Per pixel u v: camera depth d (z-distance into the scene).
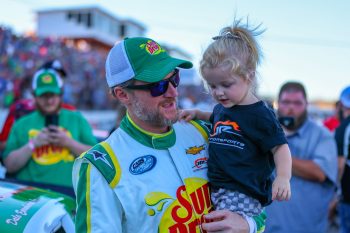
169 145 1.43
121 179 1.30
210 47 1.52
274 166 1.57
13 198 1.84
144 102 1.37
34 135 2.86
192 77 10.08
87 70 8.24
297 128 2.87
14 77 6.00
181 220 1.32
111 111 7.81
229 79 1.46
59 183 2.75
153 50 1.41
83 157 1.34
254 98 1.55
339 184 3.49
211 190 1.47
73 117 3.05
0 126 4.14
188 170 1.43
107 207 1.26
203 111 1.74
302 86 2.88
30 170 2.76
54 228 1.75
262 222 1.52
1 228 1.62
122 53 1.39
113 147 1.37
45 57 6.90
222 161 1.44
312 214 2.70
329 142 2.79
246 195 1.42
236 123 1.49
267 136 1.46
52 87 2.84
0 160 3.15
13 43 6.26
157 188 1.32
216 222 1.34
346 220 3.47
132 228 1.29
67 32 23.69
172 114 1.42
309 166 2.66
